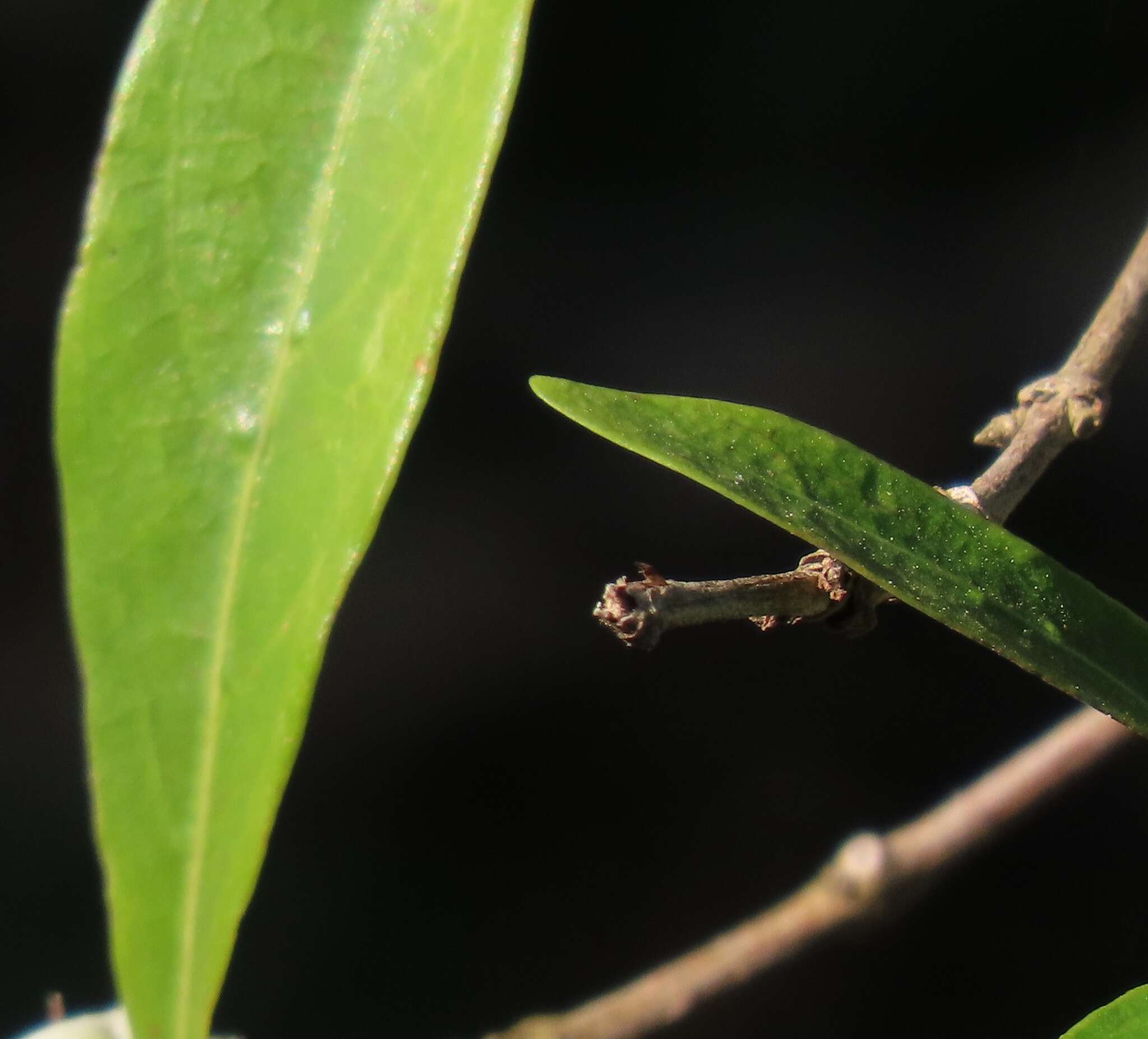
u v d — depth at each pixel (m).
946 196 0.70
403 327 0.26
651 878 0.70
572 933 0.69
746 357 0.69
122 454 0.27
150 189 0.27
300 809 0.70
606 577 0.70
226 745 0.26
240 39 0.27
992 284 0.70
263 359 0.27
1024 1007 0.69
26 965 0.64
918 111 0.70
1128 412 0.69
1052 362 0.68
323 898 0.69
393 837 0.70
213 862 0.26
